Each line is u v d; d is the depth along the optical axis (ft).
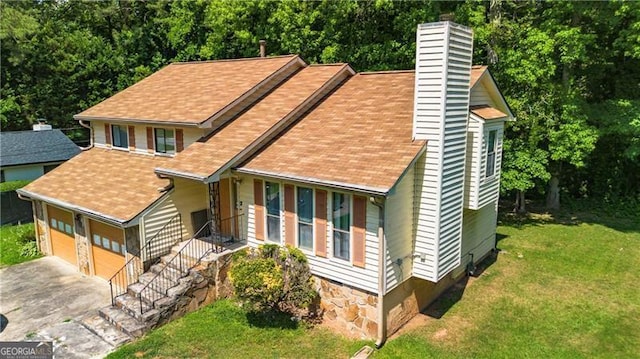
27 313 38.81
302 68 53.93
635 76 64.80
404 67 69.51
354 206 33.06
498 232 60.13
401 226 33.65
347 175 32.78
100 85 109.19
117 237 42.98
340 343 33.78
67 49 106.83
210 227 44.62
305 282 35.76
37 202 54.44
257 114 45.98
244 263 35.94
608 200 72.84
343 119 41.45
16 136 77.36
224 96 48.65
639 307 38.55
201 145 43.50
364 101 43.45
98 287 44.14
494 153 44.24
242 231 42.14
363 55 71.61
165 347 32.99
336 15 71.56
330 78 48.11
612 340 33.68
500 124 44.52
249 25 80.94
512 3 65.57
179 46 103.81
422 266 34.99
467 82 35.27
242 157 39.81
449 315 37.65
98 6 118.32
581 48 56.29
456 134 34.53
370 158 33.99
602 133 59.62
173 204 42.27
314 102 46.60
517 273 46.01
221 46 86.17
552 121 60.18
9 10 95.71
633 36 53.47
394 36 73.00
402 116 38.22
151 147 51.29
